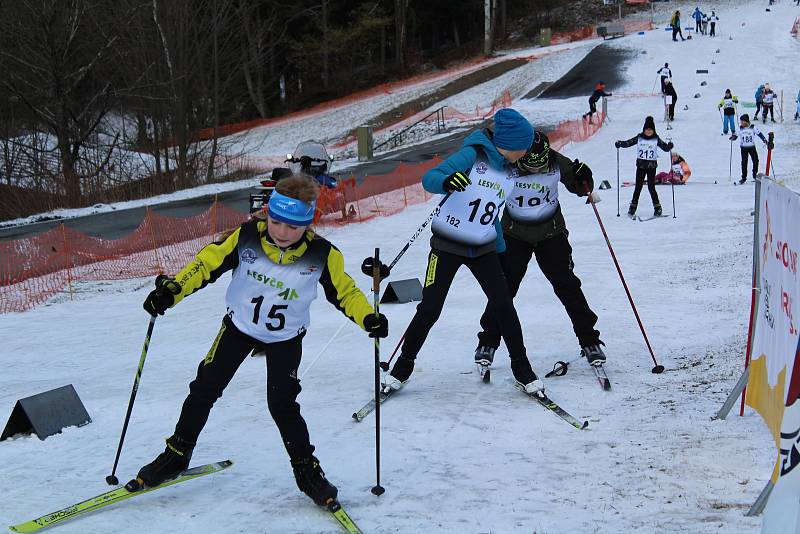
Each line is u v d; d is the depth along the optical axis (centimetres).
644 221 1271
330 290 327
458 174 428
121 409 495
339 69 5575
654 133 1283
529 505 323
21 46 2434
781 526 260
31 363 680
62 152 2425
